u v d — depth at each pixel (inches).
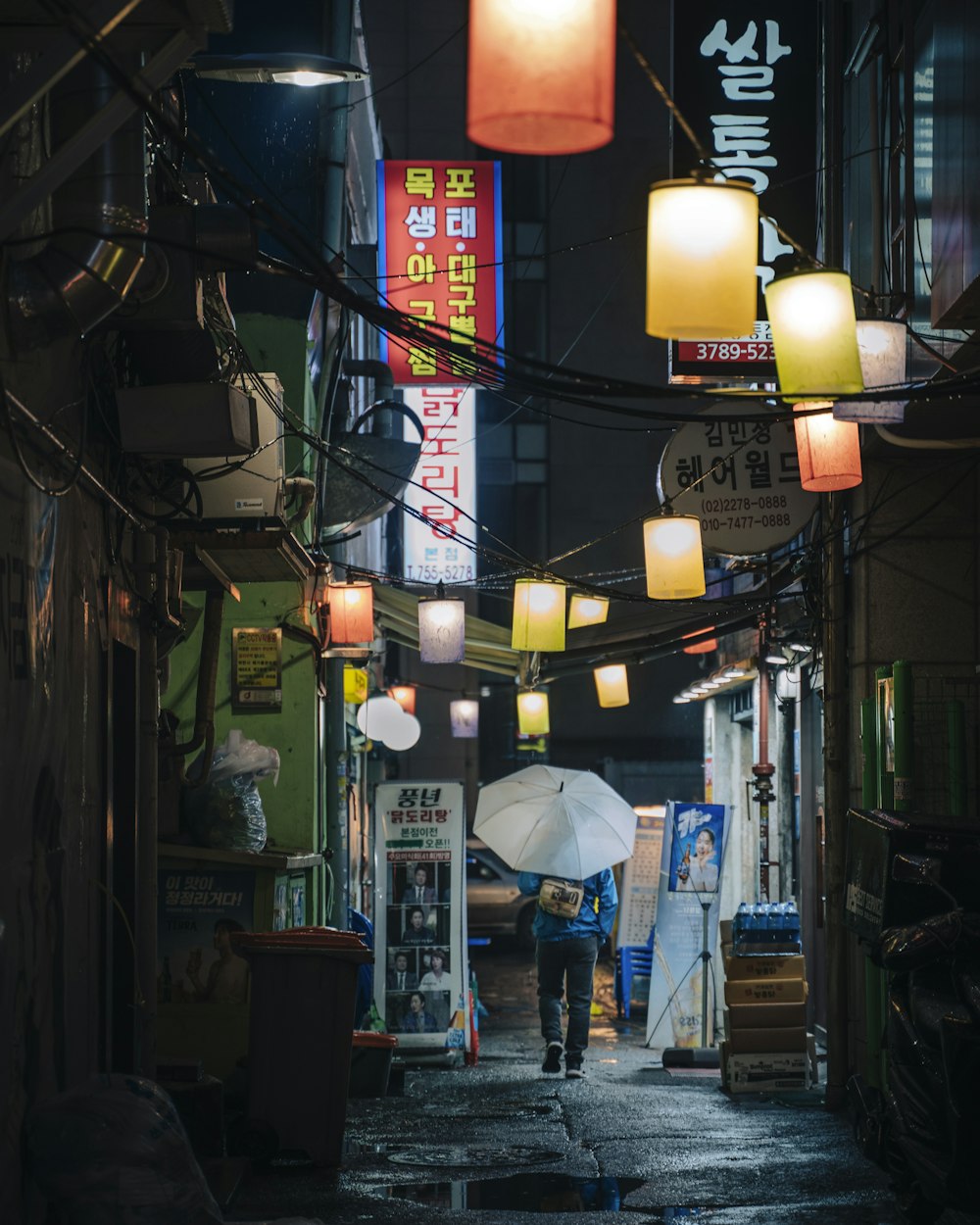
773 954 467.8
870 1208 306.3
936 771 425.7
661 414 237.0
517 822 523.8
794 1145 377.4
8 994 211.8
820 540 456.1
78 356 269.0
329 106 538.0
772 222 233.6
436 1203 311.6
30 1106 224.7
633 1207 308.0
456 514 909.2
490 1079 503.5
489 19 139.6
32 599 231.1
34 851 231.6
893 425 391.2
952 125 305.9
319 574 488.4
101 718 293.3
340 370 555.5
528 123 147.8
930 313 335.0
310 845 490.6
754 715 706.2
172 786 426.6
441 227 649.0
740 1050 460.4
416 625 608.4
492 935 1020.5
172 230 269.1
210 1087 341.1
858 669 438.6
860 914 315.3
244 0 516.1
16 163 217.0
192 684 493.0
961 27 298.4
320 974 346.9
